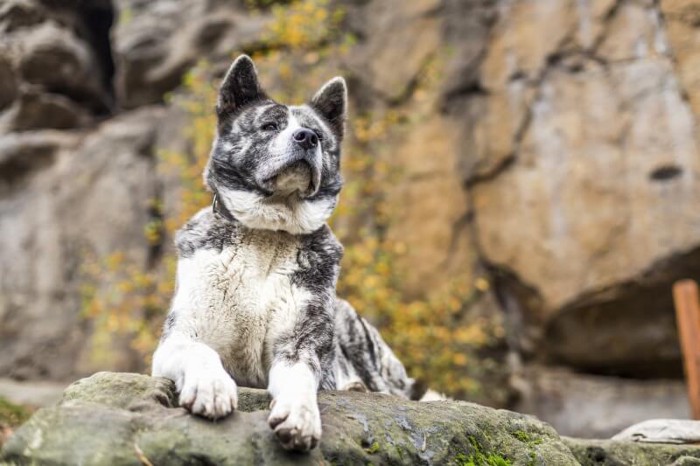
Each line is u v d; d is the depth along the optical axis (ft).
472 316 14.88
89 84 16.81
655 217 13.60
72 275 15.20
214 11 16.33
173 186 15.48
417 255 14.88
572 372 14.79
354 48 16.06
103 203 15.58
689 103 13.66
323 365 8.43
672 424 9.28
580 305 14.02
